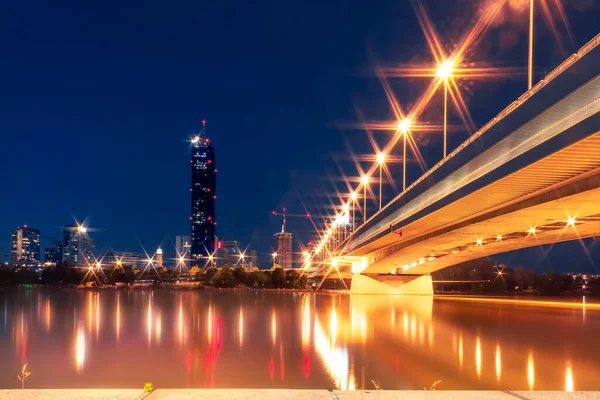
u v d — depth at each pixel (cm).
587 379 2544
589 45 2758
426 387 2389
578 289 17550
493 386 2400
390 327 5044
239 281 18012
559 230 6188
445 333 4534
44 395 810
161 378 2641
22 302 9106
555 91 3072
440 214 5575
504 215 5197
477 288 17862
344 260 12488
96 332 4550
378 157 10062
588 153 3106
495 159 3950
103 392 831
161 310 7156
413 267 11325
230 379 2612
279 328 4894
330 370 2830
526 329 4894
